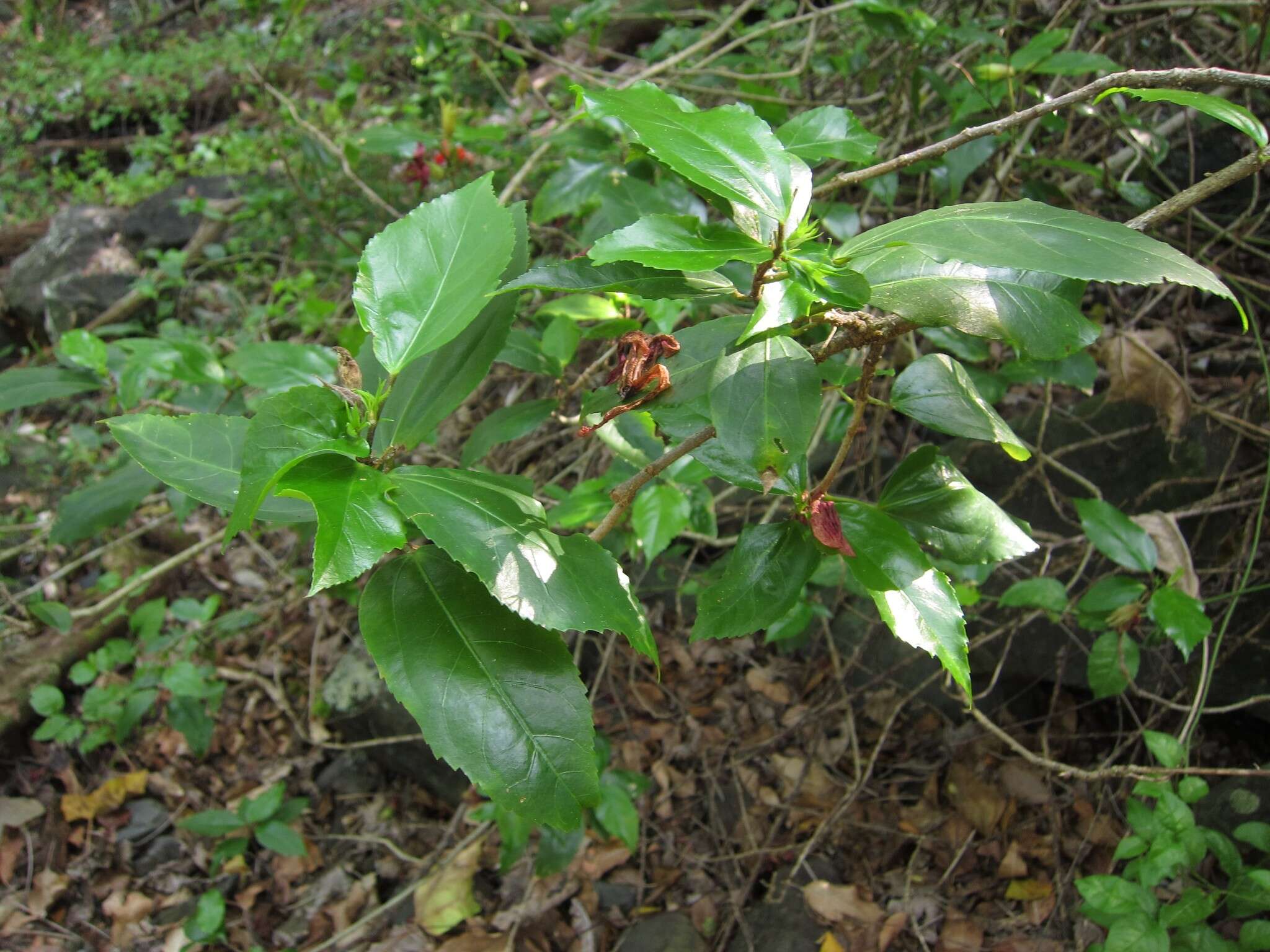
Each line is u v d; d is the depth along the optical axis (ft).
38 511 14.82
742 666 11.04
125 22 28.40
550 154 11.60
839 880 9.14
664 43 11.73
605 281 3.85
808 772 9.89
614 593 3.67
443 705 3.67
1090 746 9.32
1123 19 9.87
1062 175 10.18
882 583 4.08
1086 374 7.34
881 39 10.89
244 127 22.53
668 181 7.04
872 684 9.65
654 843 9.84
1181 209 3.72
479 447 6.21
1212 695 8.45
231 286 17.04
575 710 3.67
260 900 10.28
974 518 4.45
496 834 10.09
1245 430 8.60
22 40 27.27
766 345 3.63
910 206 10.77
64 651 12.37
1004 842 9.02
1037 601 7.01
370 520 3.39
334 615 12.43
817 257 3.35
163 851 10.78
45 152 23.98
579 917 9.37
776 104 9.50
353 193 15.92
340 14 23.99
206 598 13.26
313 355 6.86
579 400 10.53
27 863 10.73
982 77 7.35
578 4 17.80
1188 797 6.60
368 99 20.07
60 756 11.74
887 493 4.59
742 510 10.50
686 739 10.49
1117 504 9.30
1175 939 6.56
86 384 8.13
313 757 11.44
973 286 3.36
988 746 9.61
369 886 10.15
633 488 4.22
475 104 15.93
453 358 4.54
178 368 8.30
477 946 9.25
